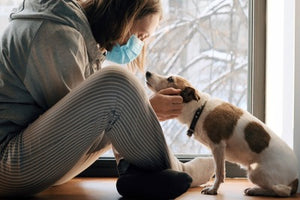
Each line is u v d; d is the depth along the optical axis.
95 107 1.41
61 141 1.43
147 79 2.00
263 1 2.30
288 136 2.02
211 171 2.00
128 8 1.73
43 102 1.56
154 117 1.52
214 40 2.40
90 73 1.70
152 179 1.57
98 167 2.25
